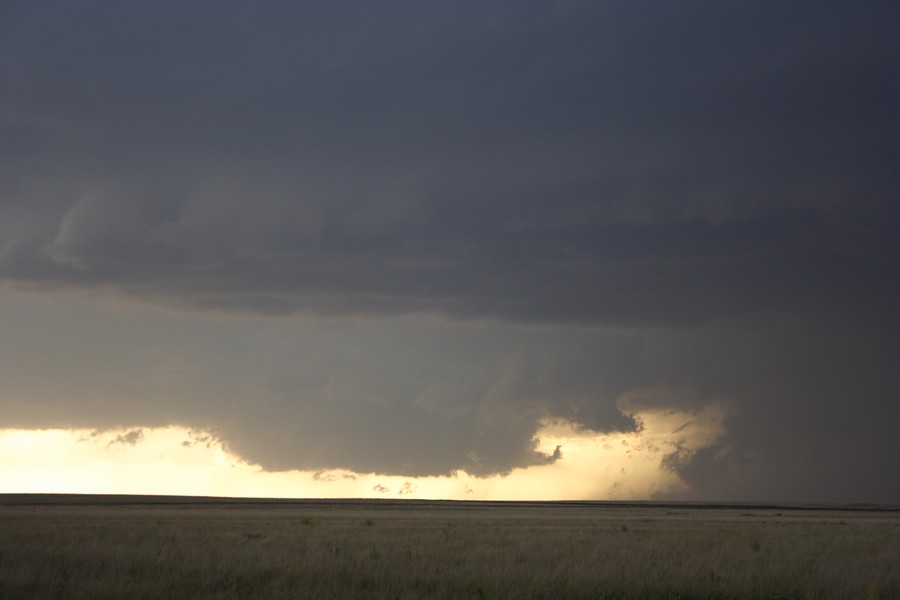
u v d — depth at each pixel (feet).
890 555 95.50
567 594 62.90
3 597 56.29
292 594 60.18
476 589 62.28
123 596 57.93
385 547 100.68
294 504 483.51
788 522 243.60
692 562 81.71
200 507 368.68
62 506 355.56
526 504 605.31
